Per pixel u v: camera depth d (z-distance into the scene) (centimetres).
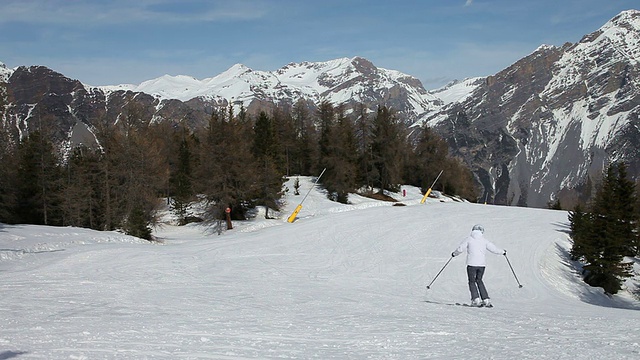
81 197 5553
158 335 877
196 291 1705
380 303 1493
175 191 6988
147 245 3403
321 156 8375
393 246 3422
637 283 3606
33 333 887
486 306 1430
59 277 1998
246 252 3178
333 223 4322
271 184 6388
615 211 3453
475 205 6059
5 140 5000
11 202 5222
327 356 717
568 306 1839
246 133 7381
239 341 834
